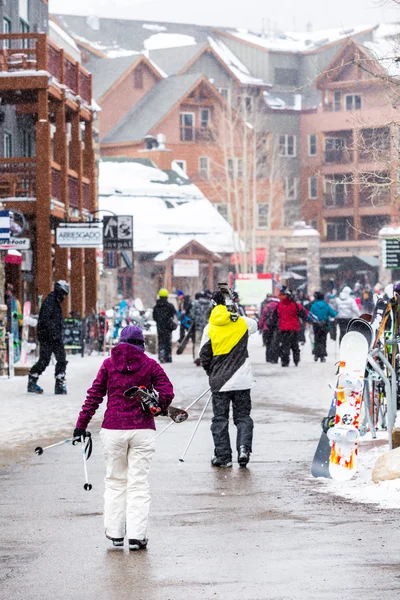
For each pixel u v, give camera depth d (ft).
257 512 68.49
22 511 70.90
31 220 258.57
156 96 638.12
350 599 47.26
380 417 110.11
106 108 629.92
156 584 51.29
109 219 284.82
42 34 242.17
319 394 151.33
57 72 255.29
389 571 51.90
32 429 114.42
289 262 636.07
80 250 271.49
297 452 96.07
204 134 639.76
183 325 269.64
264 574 52.26
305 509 68.80
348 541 58.59
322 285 655.76
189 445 92.99
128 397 60.08
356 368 81.97
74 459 94.68
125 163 577.43
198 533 62.54
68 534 63.31
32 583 51.98
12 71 242.58
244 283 399.03
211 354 89.86
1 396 150.41
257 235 621.31
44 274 242.58
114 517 59.72
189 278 552.00
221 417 89.45
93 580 52.31
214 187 622.54
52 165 247.91
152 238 544.21
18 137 275.80
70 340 246.06
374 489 73.36
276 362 225.35
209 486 79.20
